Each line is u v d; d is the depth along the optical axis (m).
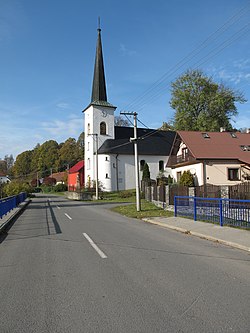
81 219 17.41
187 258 7.75
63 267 6.98
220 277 6.10
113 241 10.20
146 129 55.47
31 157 125.12
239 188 19.92
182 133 35.19
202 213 14.50
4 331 3.96
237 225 12.12
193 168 32.44
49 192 83.31
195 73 48.41
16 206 27.55
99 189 46.84
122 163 48.53
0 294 5.31
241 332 3.81
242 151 32.75
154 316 4.28
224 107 48.50
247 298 4.94
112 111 51.12
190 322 4.08
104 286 5.61
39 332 3.90
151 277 6.12
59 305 4.76
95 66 52.16
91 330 3.91
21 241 10.52
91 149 49.81
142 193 36.53
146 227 13.87
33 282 5.94
